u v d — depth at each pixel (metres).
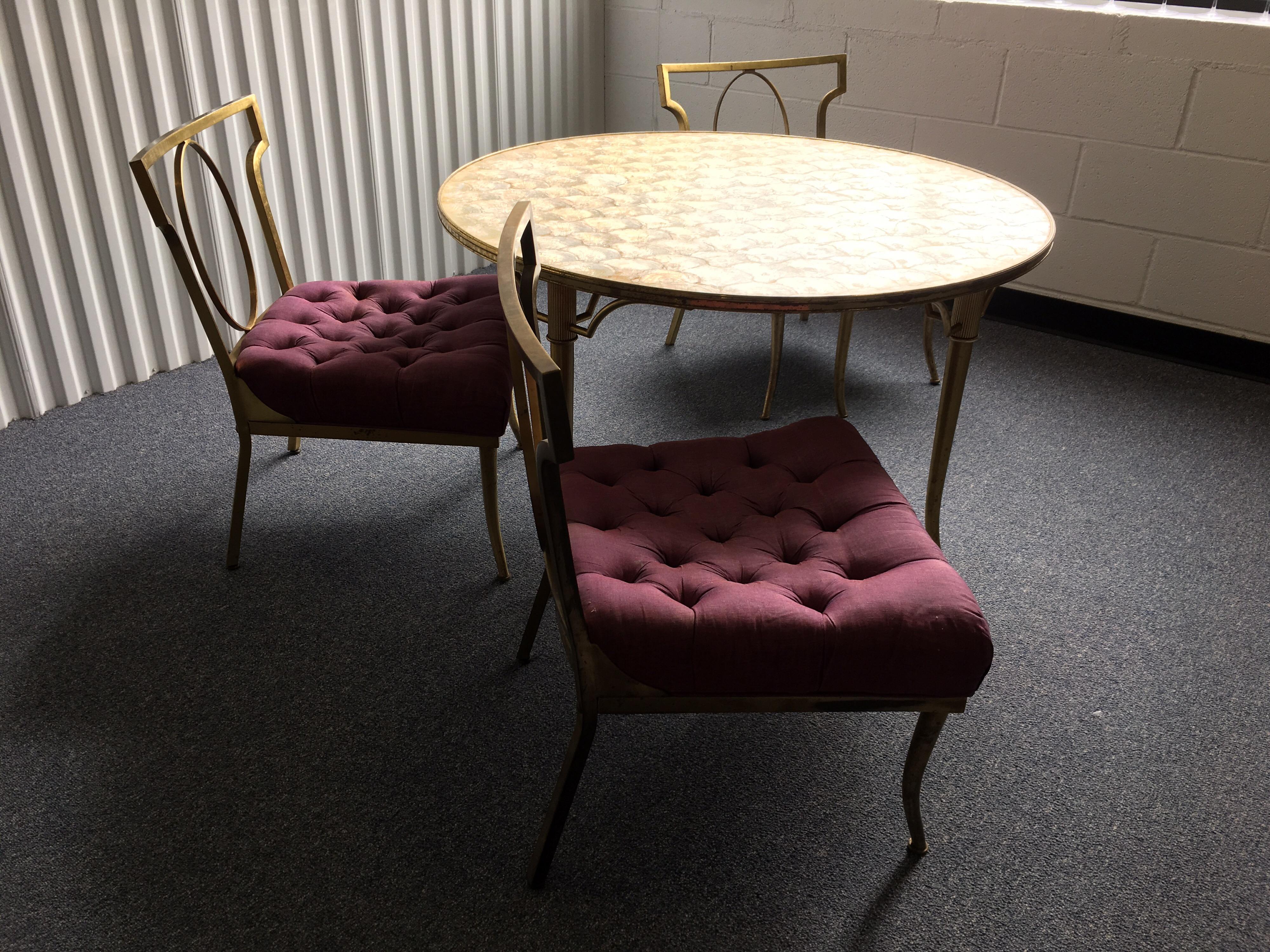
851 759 1.53
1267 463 2.35
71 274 2.32
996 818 1.44
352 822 1.40
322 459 2.26
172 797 1.43
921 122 3.07
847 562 1.29
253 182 1.99
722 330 2.99
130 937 1.24
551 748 1.53
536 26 3.24
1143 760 1.54
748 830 1.41
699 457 1.49
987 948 1.26
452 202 1.75
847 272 1.45
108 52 2.22
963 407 2.57
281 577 1.88
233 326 1.85
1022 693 1.66
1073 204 2.90
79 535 1.99
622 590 1.19
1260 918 1.30
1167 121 2.68
